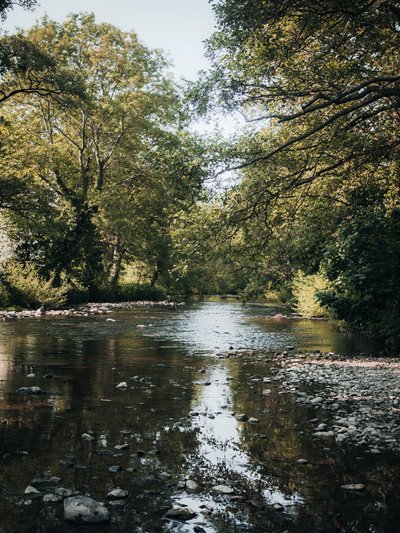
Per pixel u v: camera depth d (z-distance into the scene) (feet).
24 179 102.37
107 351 46.78
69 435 20.62
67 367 37.32
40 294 109.19
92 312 102.22
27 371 35.32
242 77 37.40
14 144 115.24
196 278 183.01
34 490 14.97
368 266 47.60
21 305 106.22
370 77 38.83
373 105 45.47
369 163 46.60
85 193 140.77
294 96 41.04
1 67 89.66
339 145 39.55
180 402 26.86
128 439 20.30
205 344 53.98
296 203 48.32
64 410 24.66
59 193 133.80
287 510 14.16
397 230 48.67
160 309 120.06
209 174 37.73
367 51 38.37
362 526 13.19
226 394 29.09
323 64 39.75
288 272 96.07
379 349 51.78
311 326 78.43
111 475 16.48
